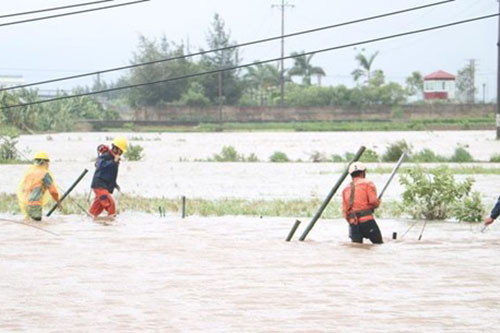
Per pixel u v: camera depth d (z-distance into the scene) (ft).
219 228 92.58
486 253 74.95
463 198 106.32
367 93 650.84
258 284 60.39
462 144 314.76
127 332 47.01
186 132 458.09
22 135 413.59
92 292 57.77
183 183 158.81
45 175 98.73
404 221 100.01
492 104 581.12
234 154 233.76
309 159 235.61
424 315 50.88
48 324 48.88
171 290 58.39
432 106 580.30
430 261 70.28
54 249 77.00
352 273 64.64
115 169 102.78
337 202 119.96
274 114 563.89
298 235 86.99
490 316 50.72
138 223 97.04
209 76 651.25
